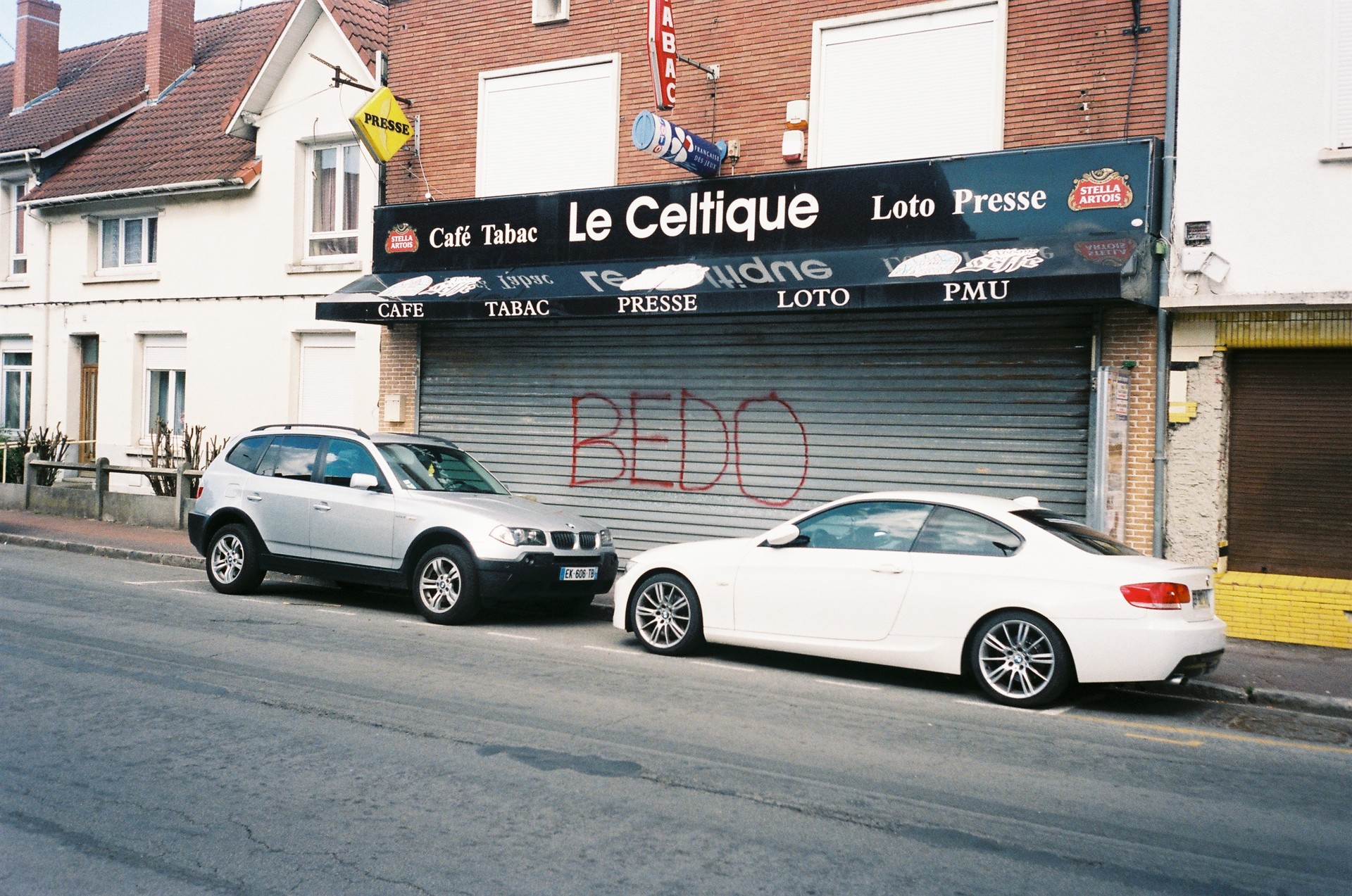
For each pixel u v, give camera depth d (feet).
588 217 45.55
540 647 30.68
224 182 60.29
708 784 18.08
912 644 26.16
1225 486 35.35
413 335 52.29
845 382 41.16
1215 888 14.44
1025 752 20.97
